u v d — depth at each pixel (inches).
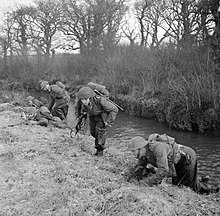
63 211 155.7
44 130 346.6
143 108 720.3
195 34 810.8
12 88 1338.6
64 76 1299.2
